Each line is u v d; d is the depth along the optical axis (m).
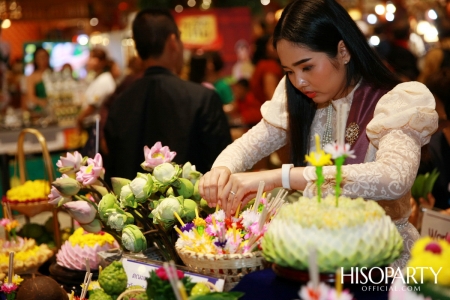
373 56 1.57
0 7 6.66
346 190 1.34
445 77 2.50
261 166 4.29
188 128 2.44
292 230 1.06
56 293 1.55
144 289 1.28
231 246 1.28
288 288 1.11
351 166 1.37
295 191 1.74
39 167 3.75
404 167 1.35
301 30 1.49
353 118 1.58
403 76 3.59
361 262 1.04
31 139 4.96
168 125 2.46
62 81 6.05
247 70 7.61
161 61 2.56
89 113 5.13
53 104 5.90
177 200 1.44
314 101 1.60
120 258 1.53
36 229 2.34
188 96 2.47
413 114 1.41
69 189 1.53
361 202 1.12
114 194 1.60
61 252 1.92
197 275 1.27
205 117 2.46
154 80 2.51
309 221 1.05
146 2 8.52
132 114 2.50
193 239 1.33
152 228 1.54
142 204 1.53
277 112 1.78
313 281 0.86
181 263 1.51
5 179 2.98
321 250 1.04
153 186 1.47
